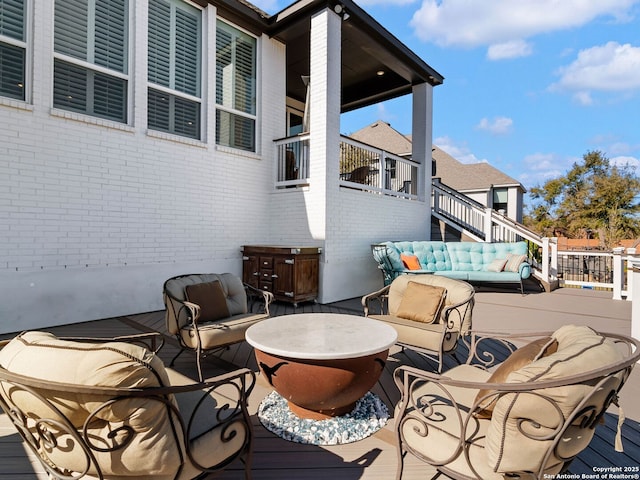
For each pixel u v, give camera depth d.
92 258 4.59
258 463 1.86
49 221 4.25
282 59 6.92
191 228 5.59
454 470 1.42
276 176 6.71
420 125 8.52
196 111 5.74
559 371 1.23
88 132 4.54
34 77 4.13
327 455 1.94
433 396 1.91
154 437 1.21
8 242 3.98
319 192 5.98
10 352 1.24
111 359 1.13
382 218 7.27
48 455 1.27
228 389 2.73
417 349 3.08
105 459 1.20
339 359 1.96
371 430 2.16
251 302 5.84
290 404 2.34
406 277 3.65
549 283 7.48
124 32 4.94
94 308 4.61
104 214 4.69
